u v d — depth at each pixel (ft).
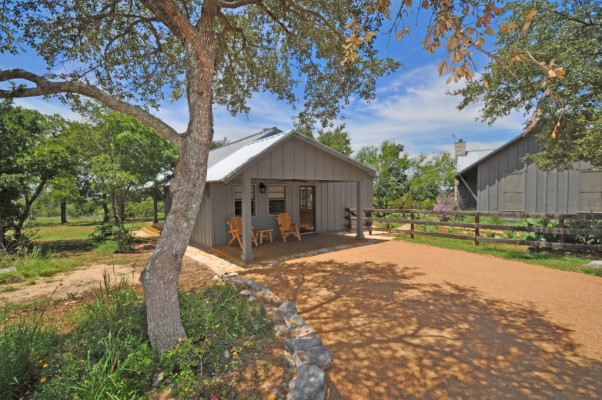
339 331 11.02
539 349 9.48
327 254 25.07
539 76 19.02
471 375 8.23
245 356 9.09
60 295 15.33
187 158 10.39
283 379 8.13
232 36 20.88
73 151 35.27
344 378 8.25
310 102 22.26
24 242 29.09
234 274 18.67
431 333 10.68
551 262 19.95
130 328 9.75
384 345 9.95
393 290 15.42
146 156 56.29
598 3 17.07
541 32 18.62
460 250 25.63
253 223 32.01
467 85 22.25
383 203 58.70
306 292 15.42
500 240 25.09
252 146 30.68
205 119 10.61
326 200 39.55
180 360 8.07
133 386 7.39
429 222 30.66
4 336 8.53
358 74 19.29
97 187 37.11
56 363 8.17
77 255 27.22
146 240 38.24
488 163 40.57
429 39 6.47
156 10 12.01
